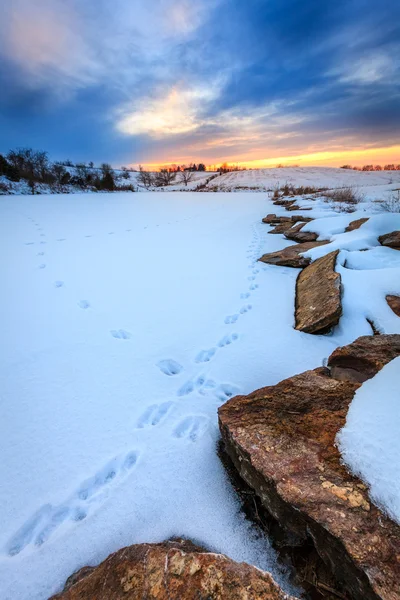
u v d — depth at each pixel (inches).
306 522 47.1
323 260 177.6
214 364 108.7
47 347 118.6
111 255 244.8
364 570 38.8
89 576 47.3
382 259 177.6
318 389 75.9
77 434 80.7
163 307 153.0
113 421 84.8
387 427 53.4
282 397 74.9
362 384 70.4
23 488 67.3
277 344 118.6
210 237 313.1
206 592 40.3
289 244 272.1
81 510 62.5
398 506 43.9
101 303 157.1
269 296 162.7
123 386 98.4
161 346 120.3
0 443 78.1
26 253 245.9
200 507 61.4
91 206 611.8
